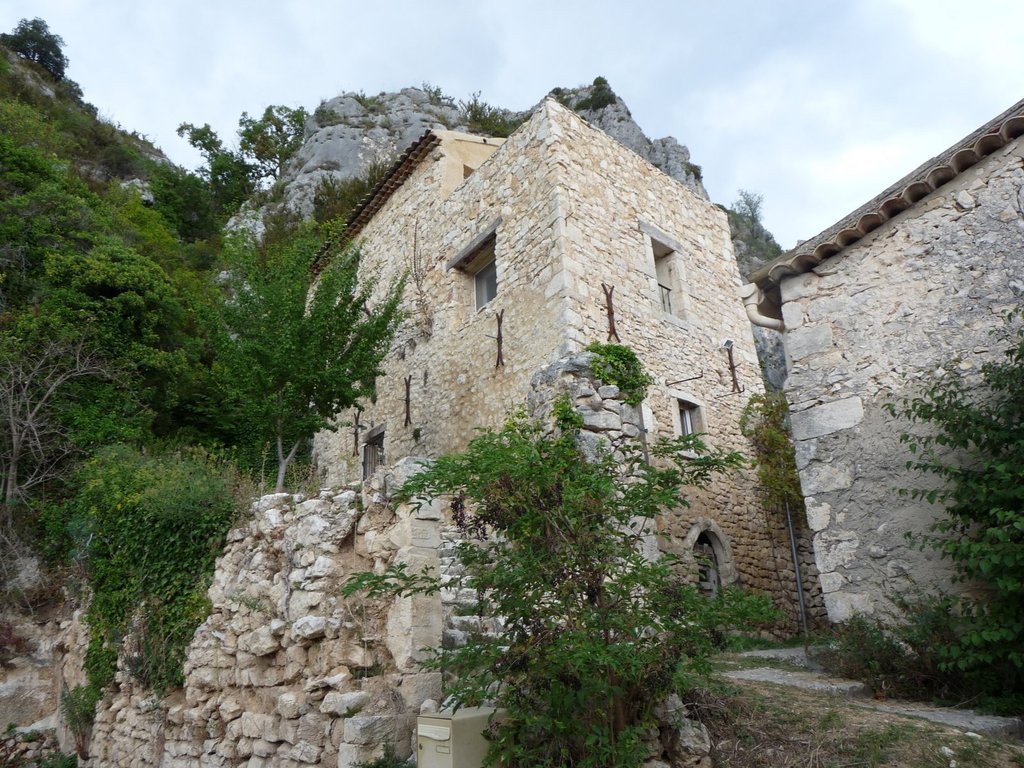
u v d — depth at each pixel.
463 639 4.96
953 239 5.77
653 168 11.72
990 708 4.25
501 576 3.38
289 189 25.20
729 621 3.42
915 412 5.46
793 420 6.25
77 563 8.56
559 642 3.10
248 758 5.04
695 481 3.90
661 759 3.51
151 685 6.49
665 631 3.44
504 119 29.38
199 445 11.77
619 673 3.09
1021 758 3.33
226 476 8.36
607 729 3.23
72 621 8.62
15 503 9.55
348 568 4.97
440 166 12.95
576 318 8.98
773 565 10.45
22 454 10.18
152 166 30.48
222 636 5.82
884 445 5.66
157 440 11.76
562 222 9.45
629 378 6.21
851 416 5.91
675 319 10.66
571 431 4.40
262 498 6.10
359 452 13.14
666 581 3.54
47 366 10.97
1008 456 4.80
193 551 6.68
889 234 6.13
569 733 3.37
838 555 5.70
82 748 7.51
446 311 11.53
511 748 3.41
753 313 6.75
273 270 10.79
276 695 5.02
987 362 5.20
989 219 5.62
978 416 4.90
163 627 6.54
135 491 8.00
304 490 8.35
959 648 4.47
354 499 5.13
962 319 5.54
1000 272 5.45
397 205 14.20
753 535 10.40
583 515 3.51
